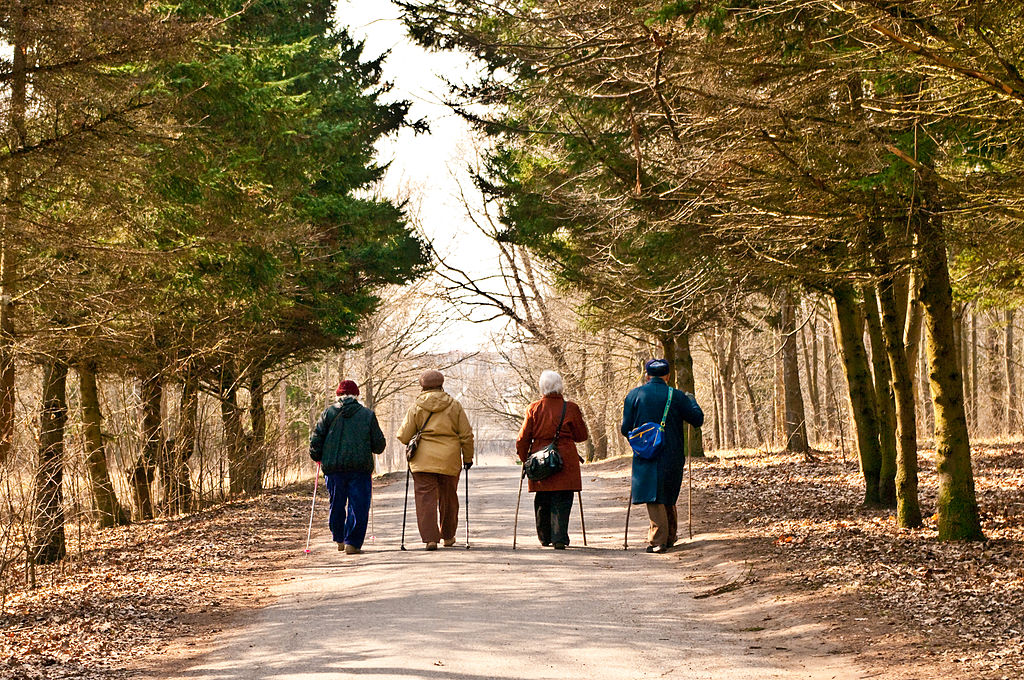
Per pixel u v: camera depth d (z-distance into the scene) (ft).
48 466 70.33
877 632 44.42
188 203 77.97
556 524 75.41
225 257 86.33
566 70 50.70
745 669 40.40
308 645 45.32
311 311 137.08
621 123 57.57
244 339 119.34
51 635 48.42
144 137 64.54
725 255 60.54
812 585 54.80
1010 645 40.40
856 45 45.14
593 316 139.33
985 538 63.46
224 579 65.87
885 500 82.74
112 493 108.47
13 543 62.75
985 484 96.78
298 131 97.76
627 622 49.32
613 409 278.87
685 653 43.21
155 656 45.06
